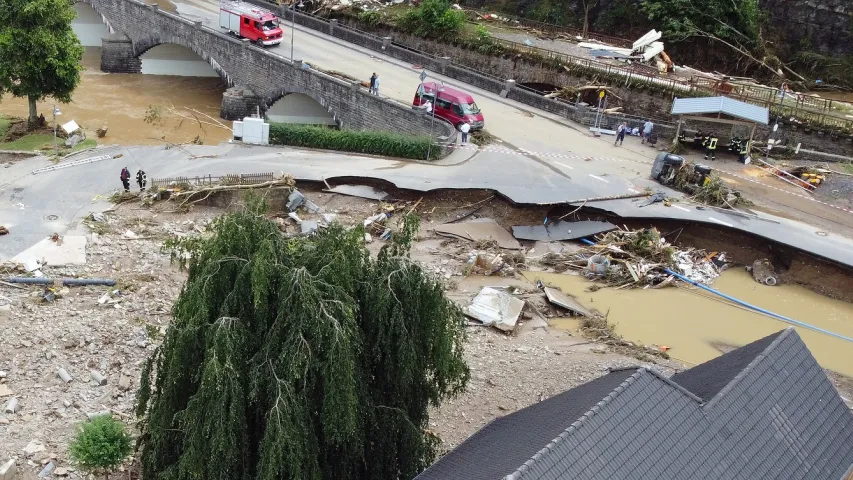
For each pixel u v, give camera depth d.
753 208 42.28
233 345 18.16
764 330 35.16
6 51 50.25
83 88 64.38
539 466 15.27
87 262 34.62
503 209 41.94
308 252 19.95
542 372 30.34
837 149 49.53
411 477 21.16
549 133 51.22
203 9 71.62
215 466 18.31
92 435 21.59
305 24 69.06
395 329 20.08
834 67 66.00
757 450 18.03
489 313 33.66
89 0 72.75
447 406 27.84
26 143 50.16
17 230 36.84
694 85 55.09
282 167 44.66
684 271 38.75
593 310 35.50
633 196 42.56
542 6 72.81
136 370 28.03
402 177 43.31
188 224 39.12
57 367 27.83
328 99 53.59
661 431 16.97
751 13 65.19
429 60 60.31
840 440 19.77
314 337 18.28
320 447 19.73
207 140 53.97
